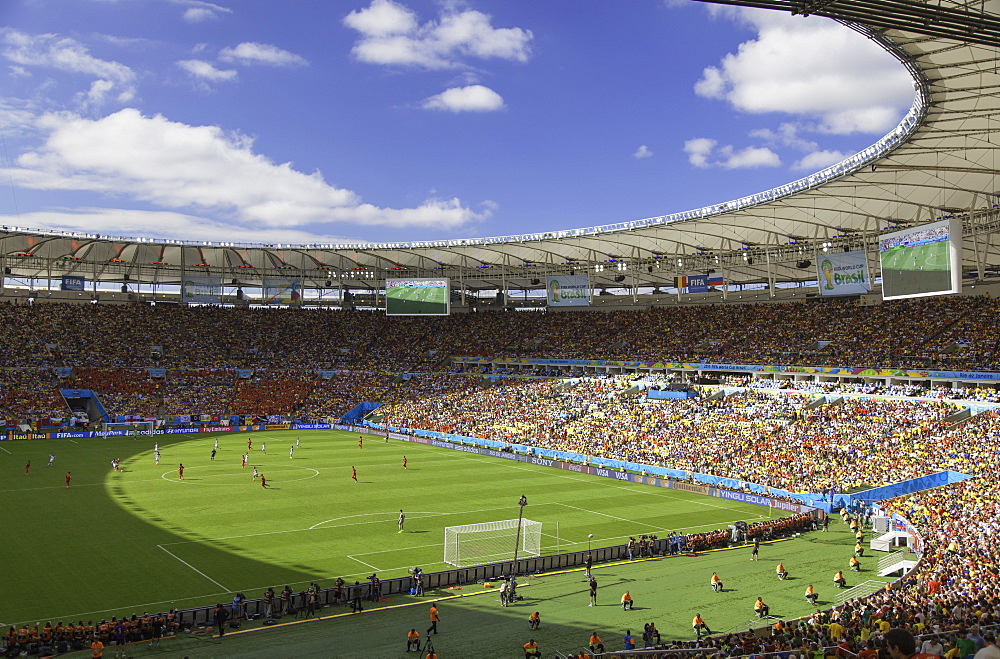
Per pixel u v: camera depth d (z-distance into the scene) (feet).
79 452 323.16
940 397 285.64
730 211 319.27
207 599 146.30
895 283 267.80
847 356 349.00
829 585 161.48
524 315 524.11
